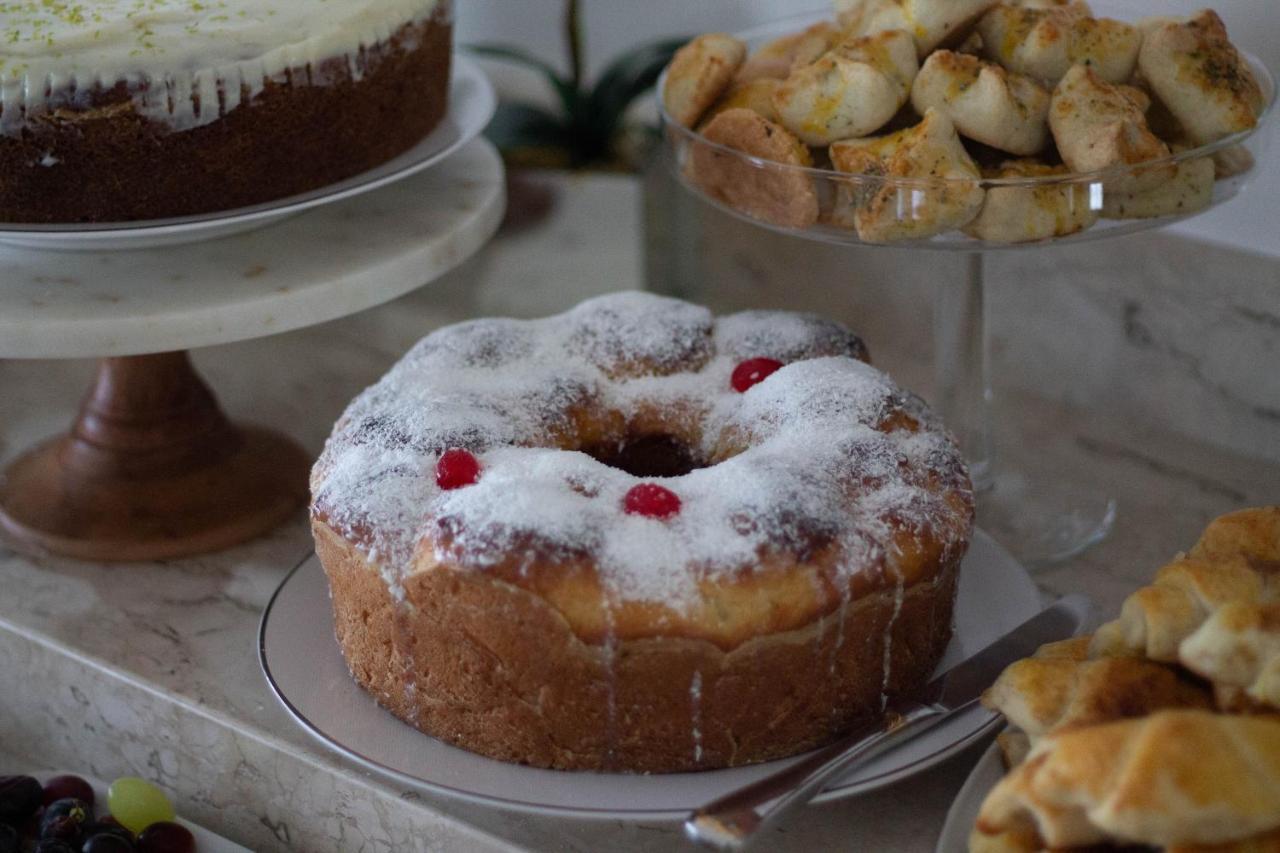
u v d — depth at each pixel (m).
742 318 1.14
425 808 1.01
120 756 1.12
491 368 1.10
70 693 1.12
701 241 1.40
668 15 1.49
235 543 1.18
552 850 1.00
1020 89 1.06
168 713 1.08
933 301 1.32
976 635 1.05
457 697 0.99
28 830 1.07
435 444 1.03
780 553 0.97
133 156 1.10
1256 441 1.23
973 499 1.03
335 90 1.13
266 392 1.33
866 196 1.04
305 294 1.11
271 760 1.05
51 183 1.10
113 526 1.18
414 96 1.18
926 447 1.04
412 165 1.15
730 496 0.99
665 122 1.14
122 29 1.09
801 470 1.00
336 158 1.14
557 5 1.54
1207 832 0.87
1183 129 1.07
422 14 1.17
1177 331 1.24
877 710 1.00
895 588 0.98
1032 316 1.29
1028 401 1.30
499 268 1.56
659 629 0.96
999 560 1.10
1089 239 1.06
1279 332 1.20
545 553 0.96
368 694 1.03
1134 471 1.23
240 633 1.12
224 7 1.12
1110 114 1.04
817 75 1.07
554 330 1.13
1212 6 1.18
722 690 0.97
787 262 1.37
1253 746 0.88
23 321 1.08
